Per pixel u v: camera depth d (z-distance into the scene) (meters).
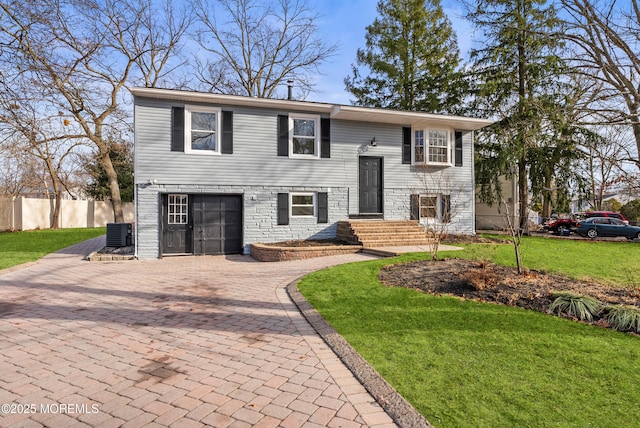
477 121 15.28
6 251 13.20
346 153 14.40
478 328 4.66
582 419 2.69
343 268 8.53
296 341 4.43
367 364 3.64
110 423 2.67
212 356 3.97
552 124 12.59
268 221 13.20
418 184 15.45
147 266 10.19
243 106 12.91
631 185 12.09
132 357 3.94
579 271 8.13
